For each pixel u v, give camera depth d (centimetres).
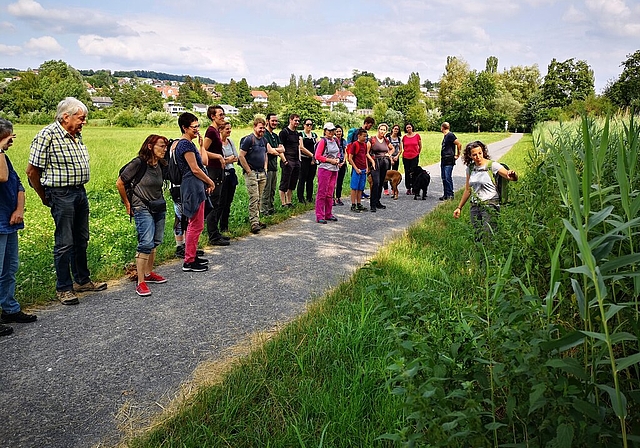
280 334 453
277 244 830
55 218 546
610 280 266
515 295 272
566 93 7519
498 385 229
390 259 667
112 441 318
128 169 570
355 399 335
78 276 595
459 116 8562
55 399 364
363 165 1121
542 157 657
